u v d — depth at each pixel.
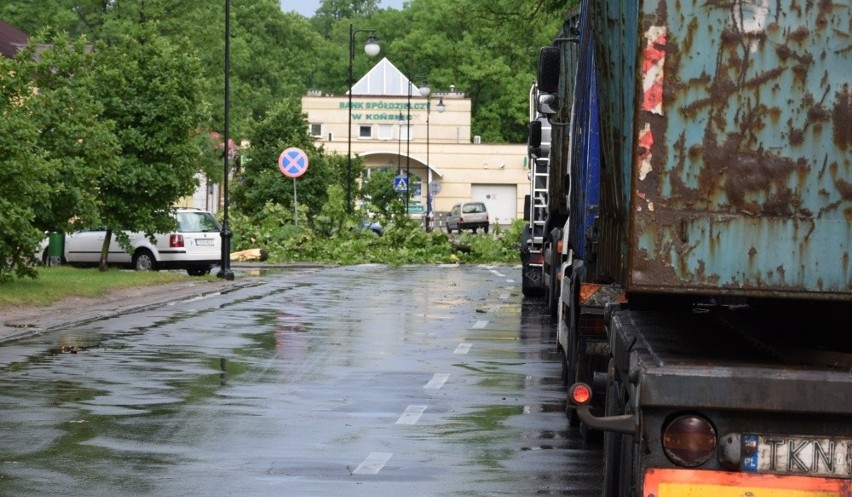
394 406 17.55
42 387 18.61
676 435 7.61
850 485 7.57
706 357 8.14
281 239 63.78
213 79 92.69
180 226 48.19
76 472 12.86
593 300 15.37
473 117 152.25
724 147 7.75
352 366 21.69
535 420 16.64
